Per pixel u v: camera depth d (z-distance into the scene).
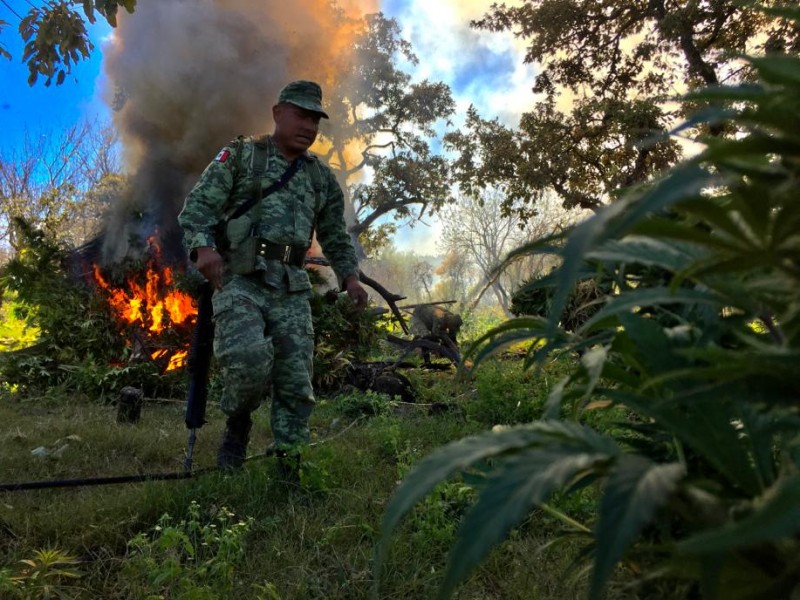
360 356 7.44
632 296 0.72
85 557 2.51
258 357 3.29
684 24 15.73
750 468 0.66
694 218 0.74
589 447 0.61
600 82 19.36
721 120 0.54
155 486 3.03
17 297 7.36
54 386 6.58
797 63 0.50
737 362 0.60
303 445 3.19
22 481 3.40
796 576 0.56
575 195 18.33
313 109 3.54
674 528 0.84
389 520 0.60
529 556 2.27
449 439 4.25
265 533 2.69
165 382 6.46
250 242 3.41
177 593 2.14
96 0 4.91
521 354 6.43
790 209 0.51
